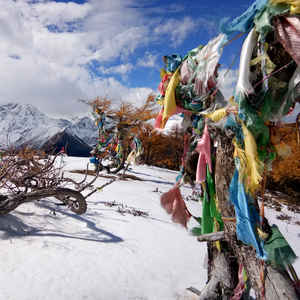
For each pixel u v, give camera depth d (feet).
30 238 15.83
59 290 10.80
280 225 48.39
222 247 10.91
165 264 17.67
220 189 9.11
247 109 7.59
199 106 9.95
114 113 64.08
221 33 8.29
